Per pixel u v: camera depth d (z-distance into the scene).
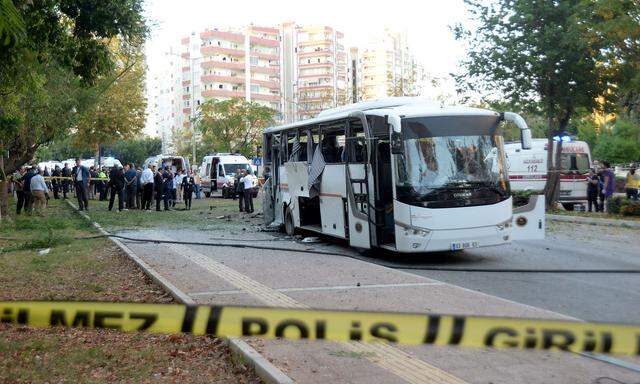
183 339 6.69
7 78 10.51
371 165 13.01
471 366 5.59
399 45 137.25
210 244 15.26
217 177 42.47
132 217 24.03
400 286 9.59
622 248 14.78
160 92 129.00
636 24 17.66
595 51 21.83
